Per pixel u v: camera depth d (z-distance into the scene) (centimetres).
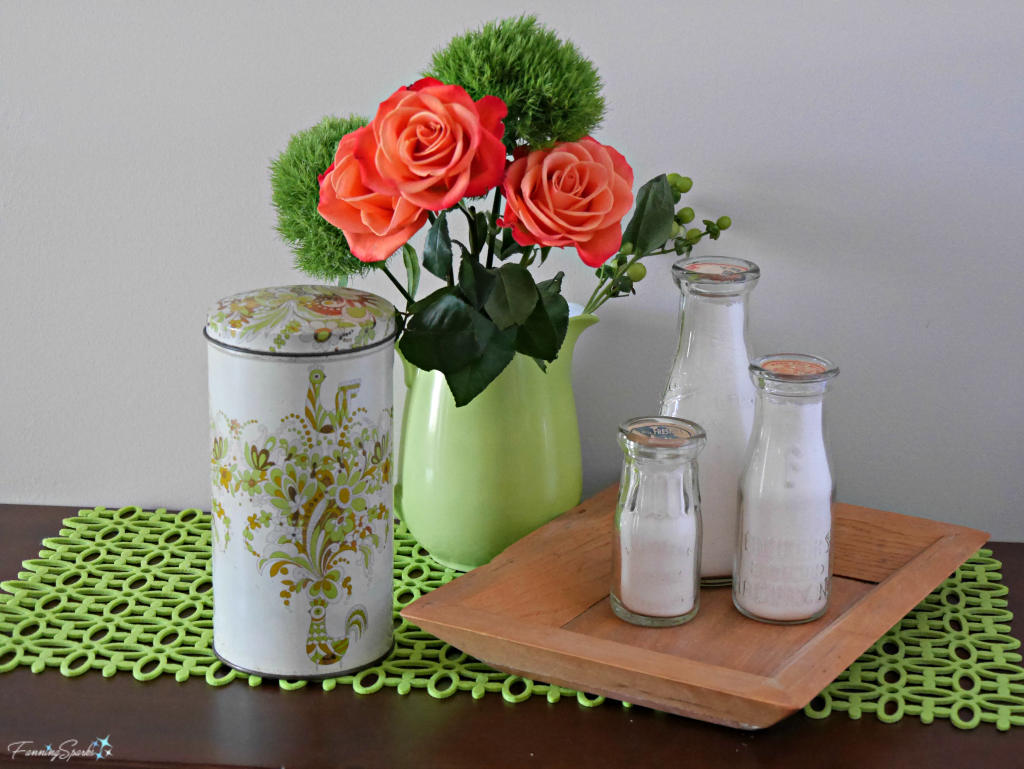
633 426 66
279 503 62
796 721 62
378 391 63
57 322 92
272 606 64
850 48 79
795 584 67
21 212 89
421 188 56
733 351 71
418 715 62
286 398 60
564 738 60
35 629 73
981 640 70
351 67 85
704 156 83
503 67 63
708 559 73
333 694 64
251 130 86
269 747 59
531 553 74
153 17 84
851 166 81
